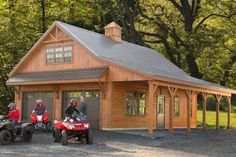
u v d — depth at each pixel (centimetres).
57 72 2961
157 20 5016
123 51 3145
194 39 4666
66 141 1966
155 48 5625
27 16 4528
